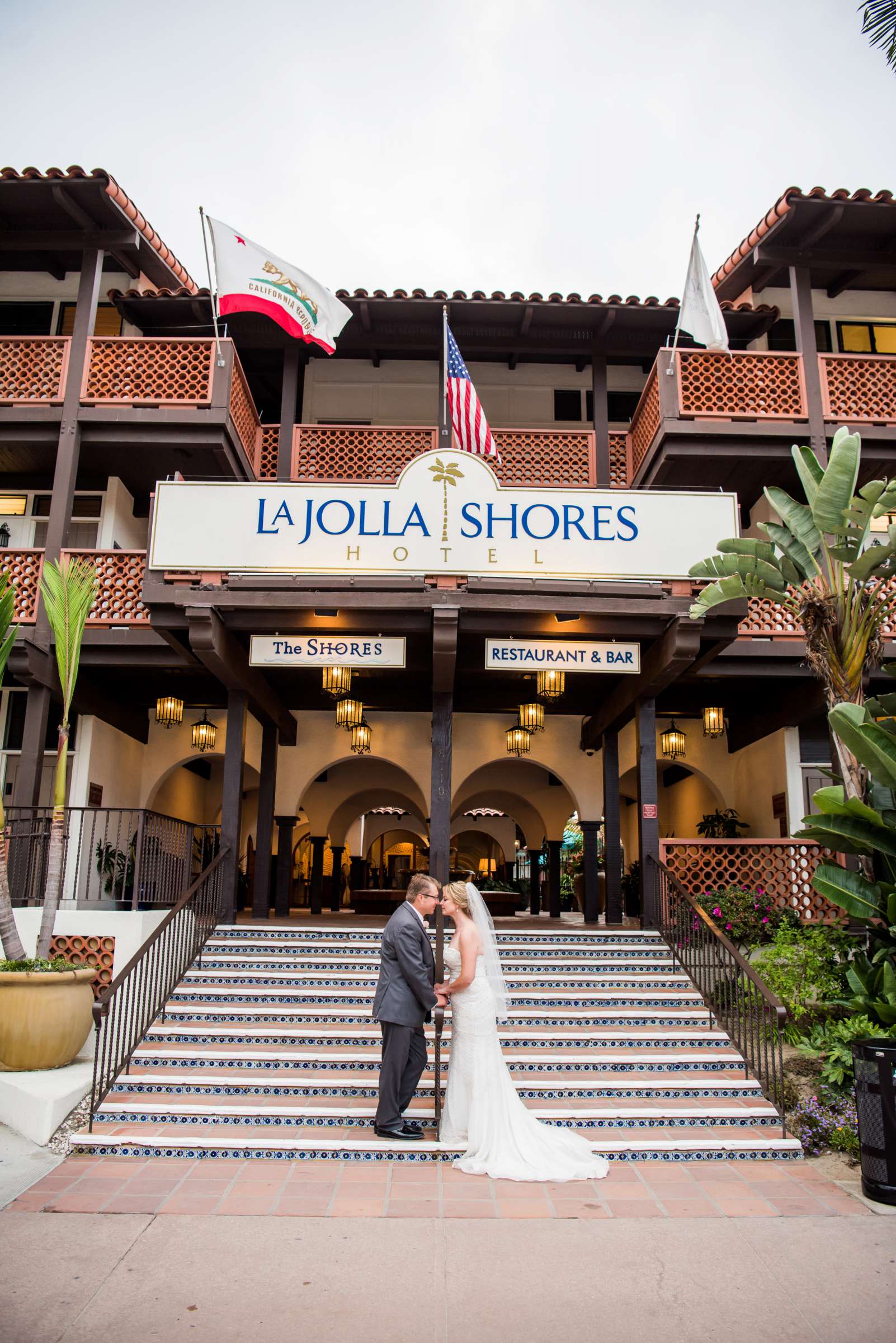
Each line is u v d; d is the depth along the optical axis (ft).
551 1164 19.49
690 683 42.70
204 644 32.12
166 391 40.88
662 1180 19.33
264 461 46.34
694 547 32.89
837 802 25.45
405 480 32.99
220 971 29.48
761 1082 23.67
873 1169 18.33
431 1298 13.84
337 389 49.57
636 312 43.47
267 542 32.50
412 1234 16.21
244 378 43.45
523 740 47.03
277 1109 21.93
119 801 45.37
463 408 37.22
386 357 48.55
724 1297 14.08
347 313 39.17
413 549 32.50
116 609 38.50
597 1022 27.25
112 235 41.34
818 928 32.07
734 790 49.78
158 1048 25.02
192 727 48.03
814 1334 13.01
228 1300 13.67
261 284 38.58
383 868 98.22
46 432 40.19
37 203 40.45
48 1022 24.11
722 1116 22.38
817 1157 21.01
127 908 42.63
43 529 44.78
